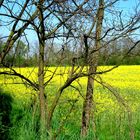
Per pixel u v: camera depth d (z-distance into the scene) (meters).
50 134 6.37
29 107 8.77
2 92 12.76
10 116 9.16
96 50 5.65
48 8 5.57
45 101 6.63
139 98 15.80
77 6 5.45
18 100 11.17
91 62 5.98
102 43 5.95
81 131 7.50
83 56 5.73
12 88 15.26
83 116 7.48
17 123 8.21
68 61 6.17
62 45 6.13
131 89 19.52
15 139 7.63
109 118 8.97
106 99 14.47
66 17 5.64
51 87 14.96
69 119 8.91
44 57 6.49
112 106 11.86
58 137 7.09
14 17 5.40
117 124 8.04
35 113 7.76
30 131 7.26
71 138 7.44
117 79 25.17
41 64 6.43
